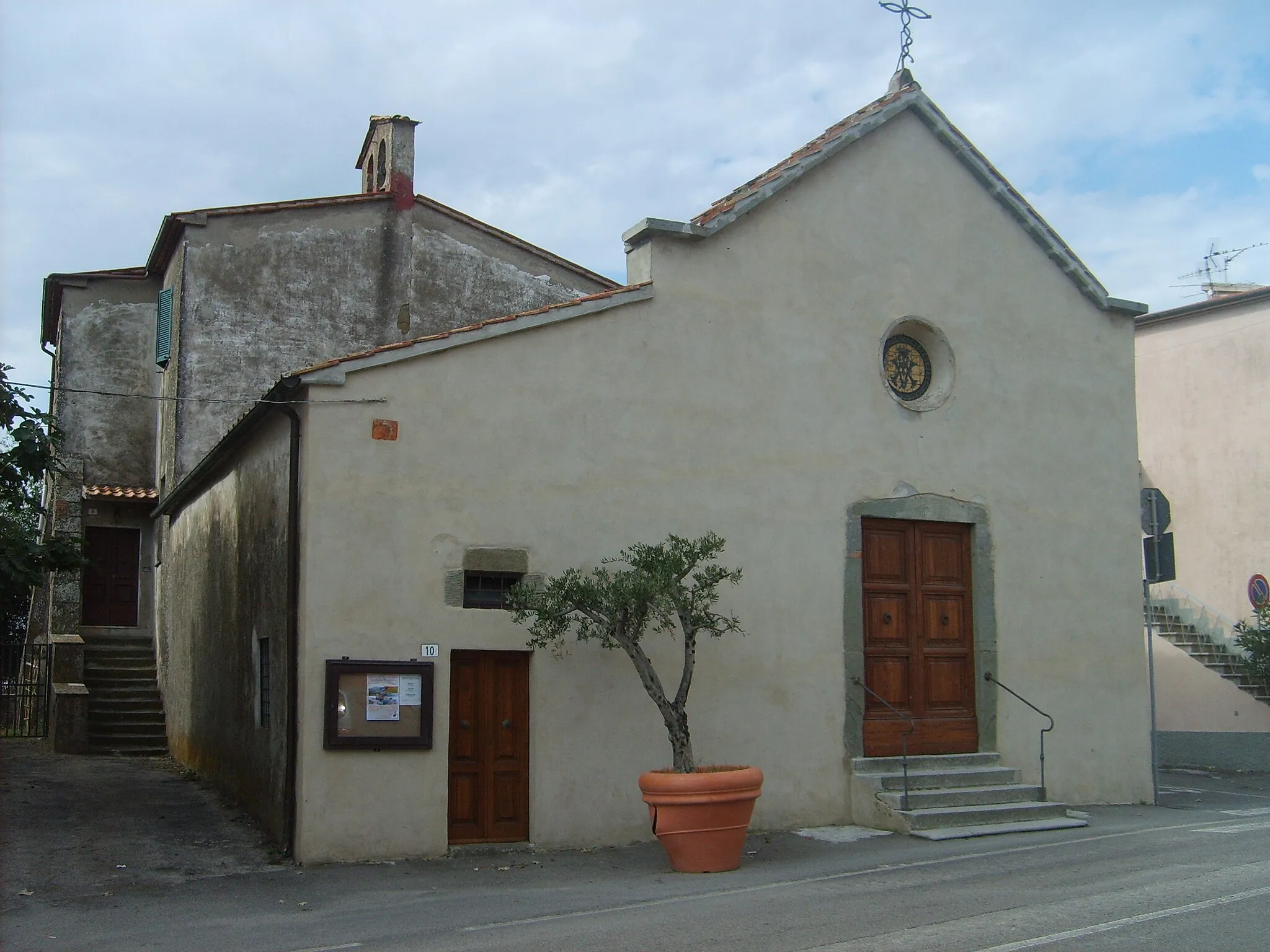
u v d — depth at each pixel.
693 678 12.40
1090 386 15.77
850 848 11.48
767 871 10.42
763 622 12.88
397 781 11.06
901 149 14.65
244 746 13.48
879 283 14.22
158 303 21.97
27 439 13.16
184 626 18.25
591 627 11.65
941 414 14.45
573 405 12.15
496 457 11.74
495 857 11.18
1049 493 15.16
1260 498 21.08
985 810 12.59
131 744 19.14
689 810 10.41
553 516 11.91
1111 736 15.05
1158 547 15.24
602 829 11.76
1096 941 7.22
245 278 19.80
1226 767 19.58
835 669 13.22
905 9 15.20
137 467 22.08
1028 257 15.51
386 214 20.94
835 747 13.07
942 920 7.98
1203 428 22.14
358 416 11.26
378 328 20.59
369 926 8.57
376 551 11.18
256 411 12.15
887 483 13.91
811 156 13.73
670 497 12.52
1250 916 7.80
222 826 12.59
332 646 10.93
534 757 11.60
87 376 21.97
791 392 13.40
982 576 14.46
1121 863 10.09
